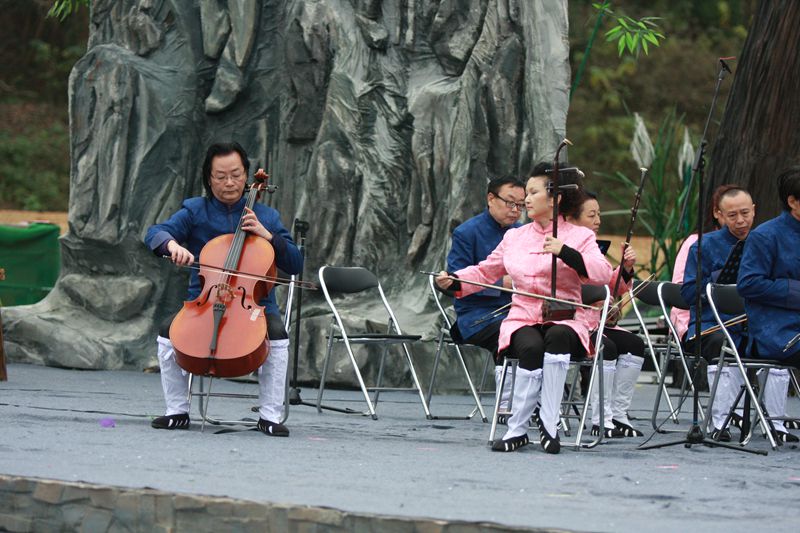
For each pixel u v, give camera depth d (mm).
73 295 29000
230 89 28500
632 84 86000
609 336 18109
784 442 17922
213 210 16594
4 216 72062
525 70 26438
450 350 25828
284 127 28266
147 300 28672
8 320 28531
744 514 10273
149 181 28891
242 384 26094
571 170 15555
